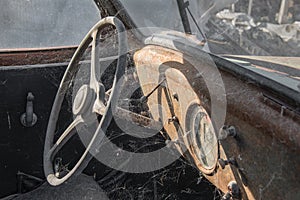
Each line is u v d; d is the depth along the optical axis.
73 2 2.19
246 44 1.51
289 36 1.43
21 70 2.05
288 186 1.14
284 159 1.14
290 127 1.12
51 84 2.14
